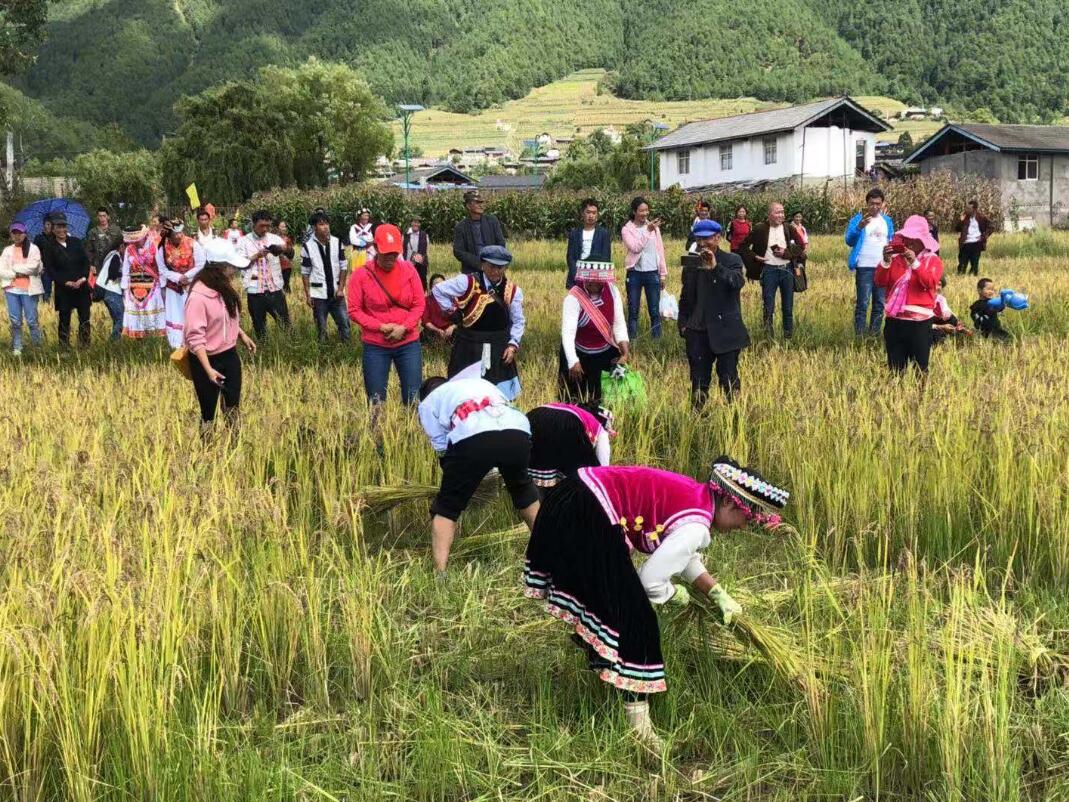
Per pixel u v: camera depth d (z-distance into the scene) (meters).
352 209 44.31
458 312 8.29
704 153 65.94
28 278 14.21
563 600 4.39
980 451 6.68
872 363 10.28
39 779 3.80
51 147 103.19
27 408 8.62
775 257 13.85
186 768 3.77
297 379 9.71
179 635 4.34
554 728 4.26
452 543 6.38
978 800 3.79
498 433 5.82
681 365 11.16
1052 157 51.28
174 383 10.05
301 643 4.85
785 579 5.79
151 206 66.25
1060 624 5.14
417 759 4.07
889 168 58.81
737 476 4.41
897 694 4.21
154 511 5.24
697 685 4.65
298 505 6.61
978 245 22.56
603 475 4.45
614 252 30.39
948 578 5.07
